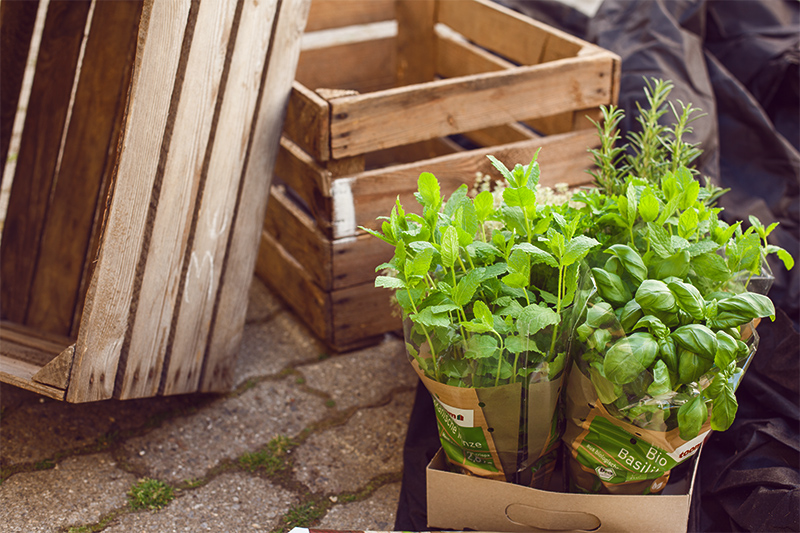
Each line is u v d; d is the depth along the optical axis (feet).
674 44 6.01
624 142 5.68
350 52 7.77
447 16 7.29
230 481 4.40
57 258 5.49
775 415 4.26
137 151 3.73
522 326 3.09
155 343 4.33
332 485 4.42
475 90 5.02
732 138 6.00
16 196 5.52
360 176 4.98
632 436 3.29
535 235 3.42
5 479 4.22
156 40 3.60
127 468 4.42
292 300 5.98
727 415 3.08
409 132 4.93
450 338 3.21
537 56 6.15
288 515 4.17
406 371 5.54
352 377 5.45
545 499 3.45
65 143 5.37
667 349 3.04
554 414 3.54
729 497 3.91
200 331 4.67
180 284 4.34
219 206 4.41
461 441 3.50
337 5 7.53
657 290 3.11
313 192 5.08
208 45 3.89
